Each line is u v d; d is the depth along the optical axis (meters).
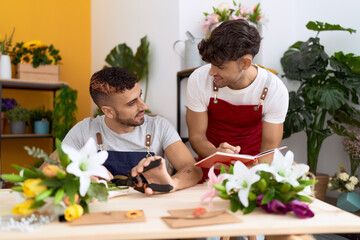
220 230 0.82
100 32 4.01
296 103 2.69
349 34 2.80
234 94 1.67
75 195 0.89
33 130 3.53
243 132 1.81
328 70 2.71
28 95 3.79
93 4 4.18
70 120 3.35
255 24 2.58
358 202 2.43
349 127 2.77
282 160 0.99
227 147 1.33
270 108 1.67
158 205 1.03
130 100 1.38
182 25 2.78
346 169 2.83
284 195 0.93
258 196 0.95
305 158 3.03
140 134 1.56
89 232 0.79
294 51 2.93
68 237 0.77
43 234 0.78
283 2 3.09
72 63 4.11
